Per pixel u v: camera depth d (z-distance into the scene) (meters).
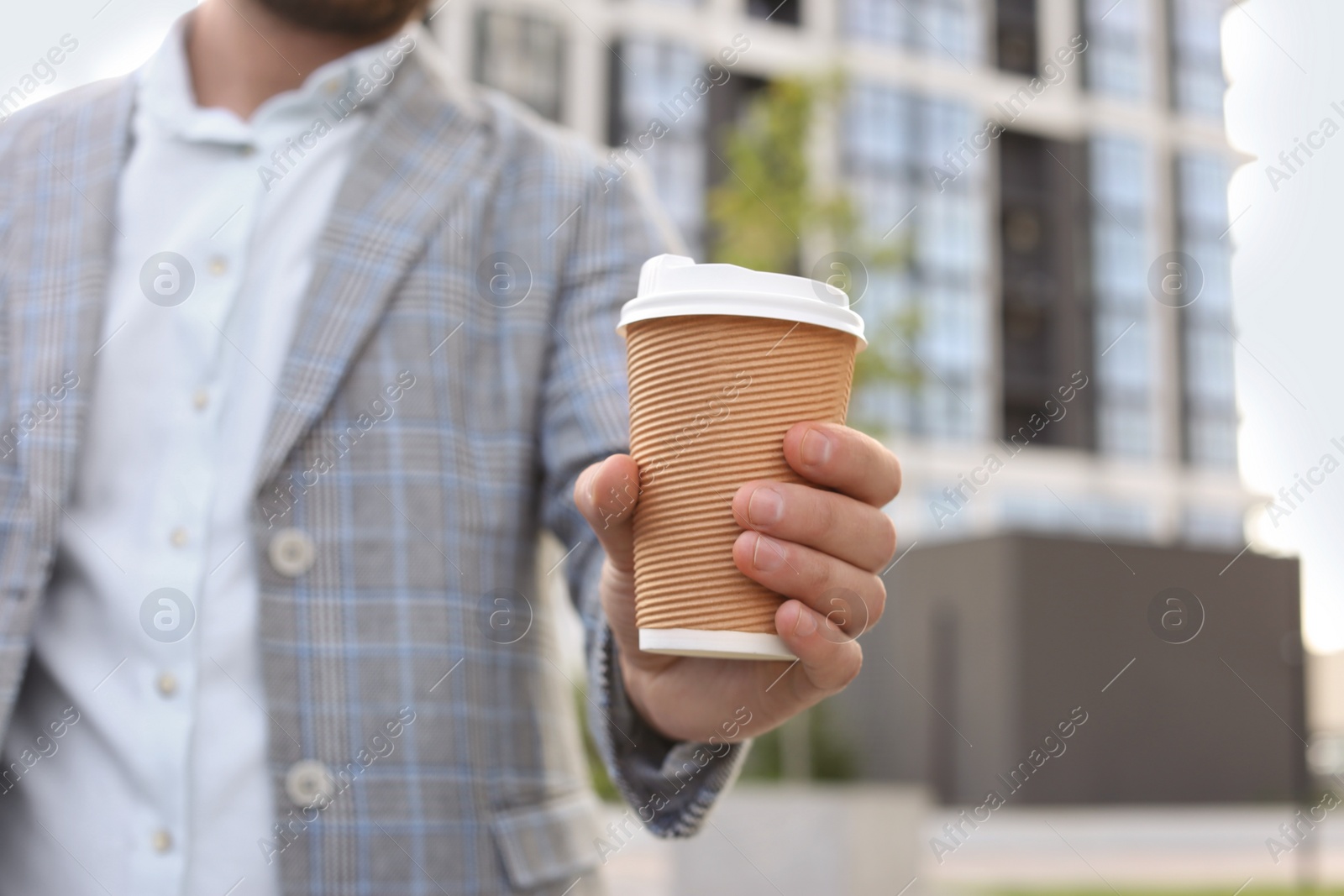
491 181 1.29
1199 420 22.95
